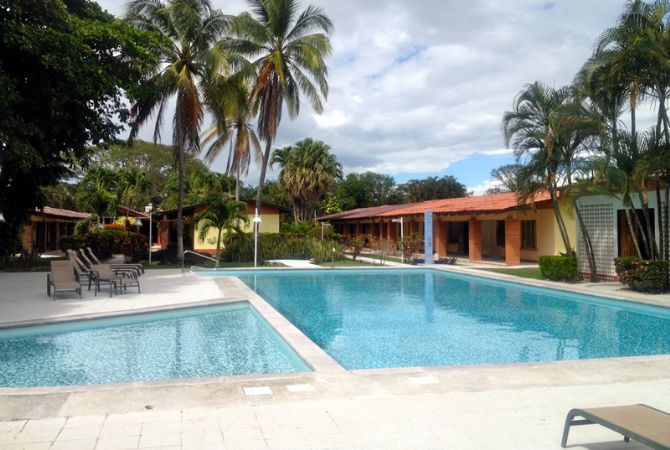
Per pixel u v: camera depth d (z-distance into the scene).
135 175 41.28
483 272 19.45
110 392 5.07
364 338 9.20
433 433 4.11
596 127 13.58
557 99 15.28
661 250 13.48
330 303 13.40
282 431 4.12
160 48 18.98
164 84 20.86
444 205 28.78
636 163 12.66
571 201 14.68
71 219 37.78
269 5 23.41
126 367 7.14
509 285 16.80
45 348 8.17
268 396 4.99
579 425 4.04
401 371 5.90
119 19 19.45
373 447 3.83
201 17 22.05
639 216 15.38
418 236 26.67
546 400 4.95
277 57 22.97
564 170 15.21
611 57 13.07
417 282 18.23
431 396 5.04
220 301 11.70
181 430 4.13
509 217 22.34
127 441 3.90
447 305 13.02
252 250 24.86
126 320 10.16
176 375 6.76
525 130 15.60
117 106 17.55
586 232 16.03
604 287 14.57
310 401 4.86
